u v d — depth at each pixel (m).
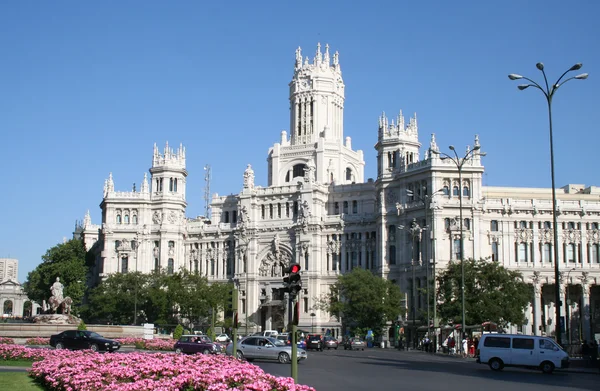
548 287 176.50
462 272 109.81
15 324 108.94
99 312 180.38
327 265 193.38
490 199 170.38
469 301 131.25
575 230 172.75
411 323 164.12
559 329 74.81
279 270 199.62
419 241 167.75
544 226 172.12
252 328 194.25
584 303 169.00
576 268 170.62
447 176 167.00
